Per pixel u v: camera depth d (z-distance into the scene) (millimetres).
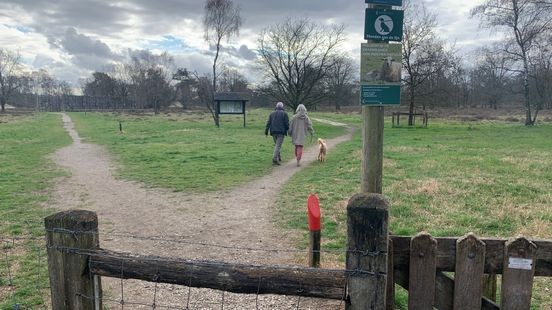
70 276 2943
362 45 4117
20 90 120625
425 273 2877
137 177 12539
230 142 22469
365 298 2652
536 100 42594
